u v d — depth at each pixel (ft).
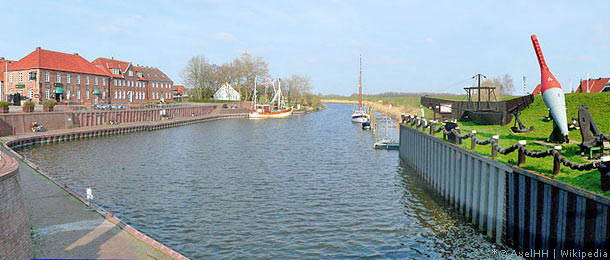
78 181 90.79
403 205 72.95
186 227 61.67
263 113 355.97
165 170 105.91
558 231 40.24
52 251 42.29
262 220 65.26
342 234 59.31
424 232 59.06
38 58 238.68
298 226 62.64
